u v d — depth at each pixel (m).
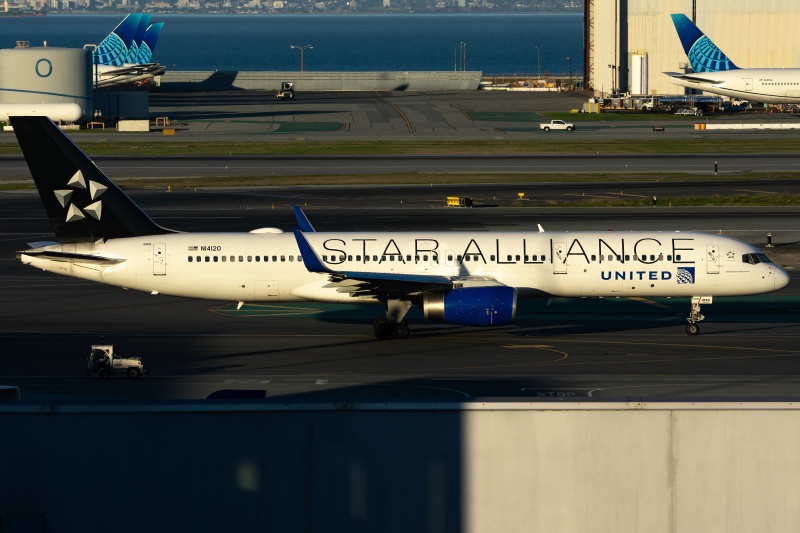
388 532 106.44
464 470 105.62
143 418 104.75
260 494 105.69
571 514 105.50
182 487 105.44
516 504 105.69
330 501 106.12
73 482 104.75
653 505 105.00
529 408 105.25
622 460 104.88
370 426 105.38
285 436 105.44
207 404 106.12
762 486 104.19
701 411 104.31
